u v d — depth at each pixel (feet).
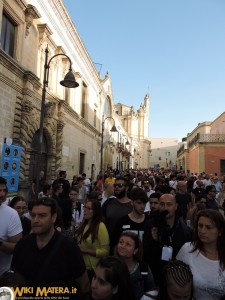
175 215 13.07
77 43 70.95
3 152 35.35
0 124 37.60
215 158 112.98
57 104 58.65
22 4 41.98
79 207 24.21
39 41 50.01
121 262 8.23
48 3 52.44
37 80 45.47
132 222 14.46
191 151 145.79
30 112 44.91
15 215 13.28
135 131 266.57
